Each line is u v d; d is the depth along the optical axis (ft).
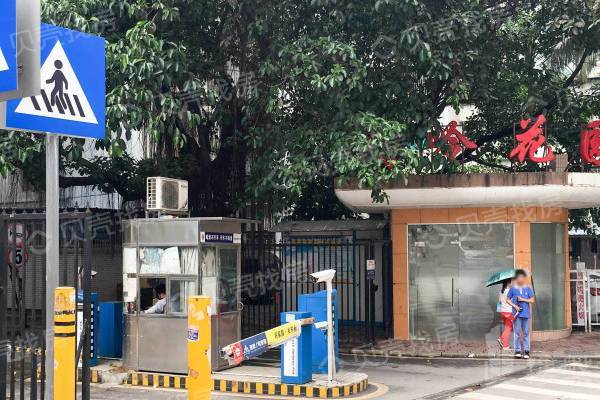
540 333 43.70
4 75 16.15
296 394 28.73
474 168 59.88
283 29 39.09
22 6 16.02
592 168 48.88
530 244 43.37
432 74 37.14
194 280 31.04
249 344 25.59
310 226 50.06
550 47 47.78
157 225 31.83
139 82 33.83
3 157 34.12
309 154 37.81
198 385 21.81
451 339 43.83
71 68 18.51
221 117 41.32
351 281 49.42
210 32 41.47
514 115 50.57
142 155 49.60
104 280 54.65
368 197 42.52
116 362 33.99
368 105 38.60
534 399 28.43
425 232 44.52
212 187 46.93
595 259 73.67
